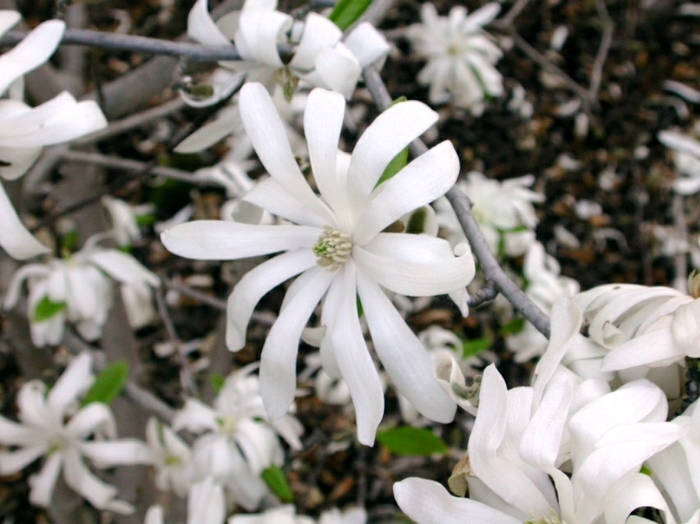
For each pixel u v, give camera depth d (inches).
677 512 8.5
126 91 17.1
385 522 25.3
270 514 17.2
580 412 8.7
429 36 30.2
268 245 10.5
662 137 30.8
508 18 32.0
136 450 18.4
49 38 10.0
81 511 24.3
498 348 32.4
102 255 20.5
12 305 20.1
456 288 9.3
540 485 9.1
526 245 24.0
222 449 18.1
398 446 16.8
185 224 10.3
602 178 41.0
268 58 11.6
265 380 10.4
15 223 10.4
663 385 9.4
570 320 9.3
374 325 9.9
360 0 12.8
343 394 22.6
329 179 10.1
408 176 9.6
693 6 44.0
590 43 44.8
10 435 17.7
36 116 10.0
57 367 26.1
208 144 13.4
